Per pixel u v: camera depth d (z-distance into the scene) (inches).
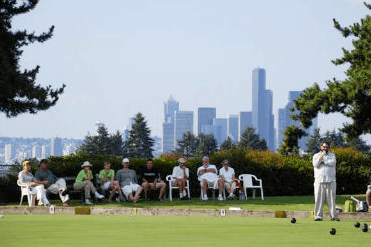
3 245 565.9
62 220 832.3
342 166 1573.6
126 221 817.5
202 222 804.0
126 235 648.4
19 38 1572.3
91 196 1232.2
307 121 1546.5
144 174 1248.8
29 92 1520.7
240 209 937.5
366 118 1518.2
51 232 675.4
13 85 1501.0
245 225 762.8
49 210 984.3
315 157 855.7
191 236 641.0
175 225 760.3
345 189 1582.2
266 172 1491.1
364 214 879.7
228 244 578.2
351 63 1551.4
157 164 1390.3
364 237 634.8
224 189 1282.0
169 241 598.9
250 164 1481.3
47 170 1154.0
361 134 1560.0
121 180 1219.2
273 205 1123.3
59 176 1298.0
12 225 756.0
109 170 1217.4
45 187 1144.8
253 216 919.0
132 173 1226.0
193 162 1422.2
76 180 1164.5
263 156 1501.0
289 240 608.7
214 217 899.4
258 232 680.4
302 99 1544.0
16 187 1272.1
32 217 888.9
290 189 1505.9
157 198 1320.1
